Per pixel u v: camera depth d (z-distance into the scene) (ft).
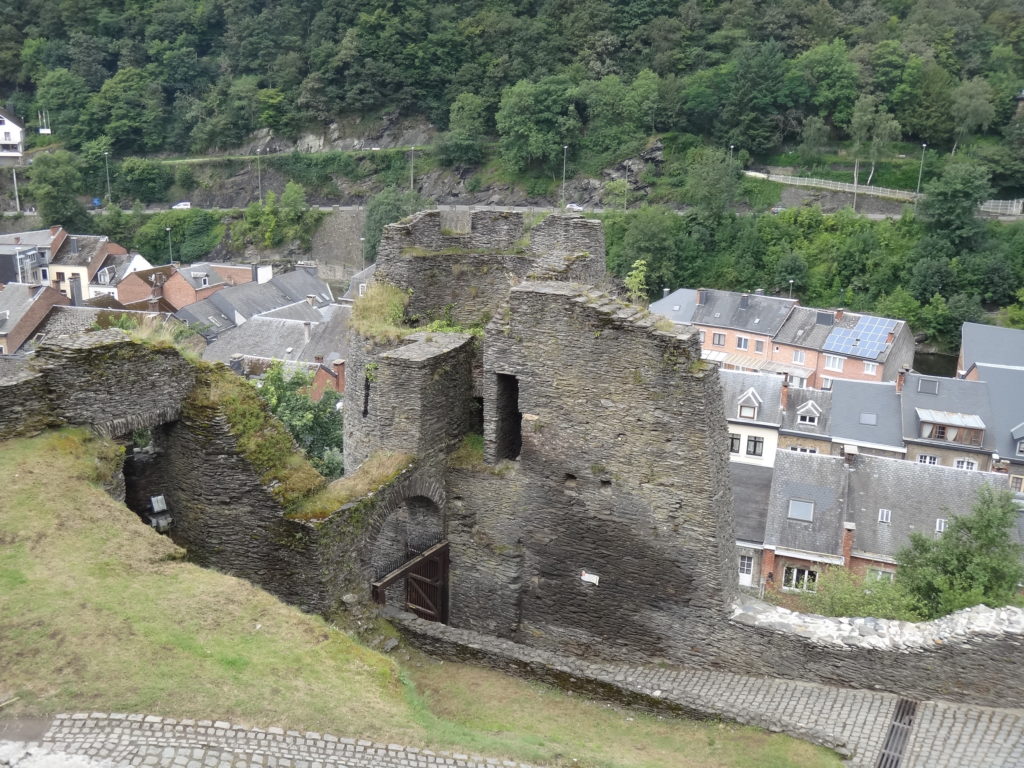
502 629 64.23
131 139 376.68
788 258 264.72
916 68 306.76
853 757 45.75
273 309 260.62
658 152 314.14
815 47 319.88
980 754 44.37
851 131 304.09
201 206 363.76
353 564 55.98
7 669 34.71
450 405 64.03
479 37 356.38
